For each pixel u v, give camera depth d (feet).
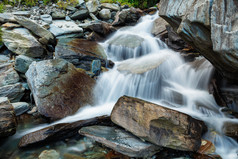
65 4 28.96
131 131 11.02
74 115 13.76
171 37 23.03
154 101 16.25
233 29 7.02
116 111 12.08
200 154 10.15
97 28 25.27
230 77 13.12
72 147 11.18
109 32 27.02
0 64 16.88
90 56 18.95
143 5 39.14
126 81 17.33
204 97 15.11
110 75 18.48
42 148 11.08
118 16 31.19
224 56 8.07
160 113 10.18
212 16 7.75
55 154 10.38
